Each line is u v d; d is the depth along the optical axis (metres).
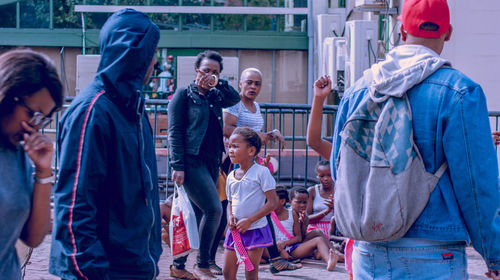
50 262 2.46
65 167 2.43
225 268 4.77
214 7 16.66
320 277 5.56
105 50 2.62
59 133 2.56
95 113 2.48
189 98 5.12
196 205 5.51
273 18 16.83
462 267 2.53
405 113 2.50
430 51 2.59
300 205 6.41
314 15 16.67
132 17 2.66
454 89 2.44
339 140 2.75
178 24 16.70
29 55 2.06
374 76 2.61
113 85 2.54
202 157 5.14
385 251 2.57
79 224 2.39
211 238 5.17
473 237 2.44
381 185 2.49
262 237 4.62
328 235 6.62
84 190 2.42
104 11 16.45
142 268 2.62
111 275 2.54
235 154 4.66
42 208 2.17
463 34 10.40
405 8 2.68
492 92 10.48
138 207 2.61
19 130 2.06
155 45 2.69
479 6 10.41
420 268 2.50
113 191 2.55
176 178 5.06
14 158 2.09
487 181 2.38
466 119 2.40
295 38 16.86
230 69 14.67
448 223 2.45
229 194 4.74
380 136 2.52
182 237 5.25
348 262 3.19
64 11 16.44
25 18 16.47
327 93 3.09
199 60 5.22
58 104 2.12
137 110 2.62
